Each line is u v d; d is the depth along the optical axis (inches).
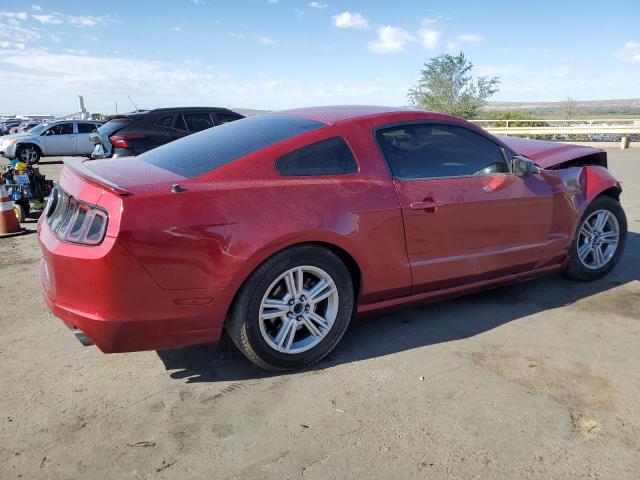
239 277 114.1
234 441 101.0
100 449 99.0
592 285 185.2
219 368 129.2
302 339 129.8
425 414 109.1
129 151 367.2
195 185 114.2
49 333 149.3
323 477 91.2
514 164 155.3
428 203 137.8
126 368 129.3
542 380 122.1
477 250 150.5
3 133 1561.3
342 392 118.0
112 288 105.3
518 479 90.7
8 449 99.0
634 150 748.6
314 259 123.3
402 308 146.2
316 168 128.0
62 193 123.4
